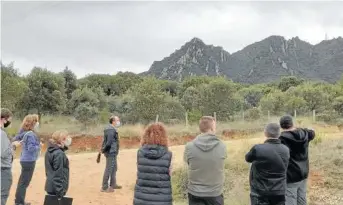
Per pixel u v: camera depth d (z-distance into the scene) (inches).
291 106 1614.2
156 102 1380.4
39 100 1346.0
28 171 322.3
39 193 413.4
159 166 226.4
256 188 241.8
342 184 405.1
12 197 385.4
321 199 377.7
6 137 271.7
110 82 2960.1
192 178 234.4
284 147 242.1
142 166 228.4
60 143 282.7
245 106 1985.7
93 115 1405.0
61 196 277.0
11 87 1155.3
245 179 444.5
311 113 1566.2
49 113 1385.3
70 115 1588.3
